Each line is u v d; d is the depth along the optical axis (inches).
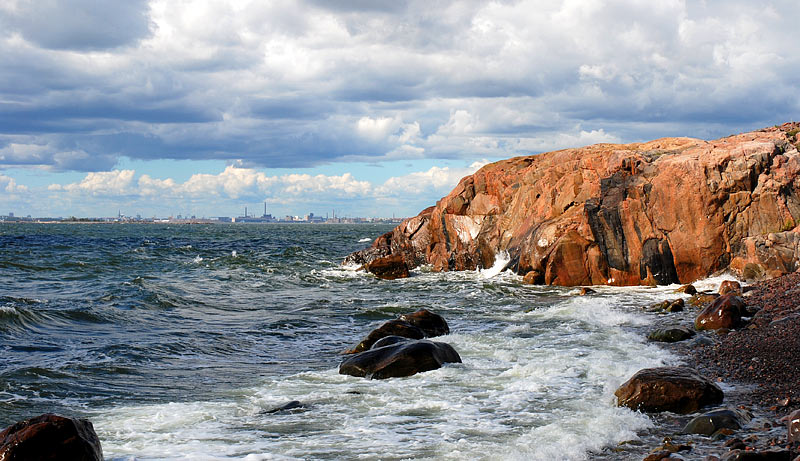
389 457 351.3
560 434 380.2
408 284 1332.4
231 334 779.4
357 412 441.1
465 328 802.2
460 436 386.6
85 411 447.8
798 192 1072.2
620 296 1027.9
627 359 587.8
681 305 872.3
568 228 1235.2
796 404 423.5
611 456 352.8
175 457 354.0
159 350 665.6
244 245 3019.2
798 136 1215.6
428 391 492.7
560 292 1134.4
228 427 409.1
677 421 413.1
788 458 314.2
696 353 605.0
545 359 589.9
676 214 1115.3
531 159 1539.1
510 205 1469.0
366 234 5265.8
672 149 1246.9
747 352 571.8
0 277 1373.0
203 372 579.8
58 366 577.6
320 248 2770.7
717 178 1086.4
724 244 1090.7
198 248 2682.1
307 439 384.2
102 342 698.2
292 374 575.2
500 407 447.8
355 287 1316.4
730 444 354.9
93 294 1090.1
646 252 1142.3
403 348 563.2
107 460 348.8
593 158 1293.1
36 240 3132.4
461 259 1540.4
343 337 778.8
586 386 502.0
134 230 6072.8
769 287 892.0
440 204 1660.9
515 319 861.2
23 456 301.6
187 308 984.9
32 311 813.9
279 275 1540.4
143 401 478.3
